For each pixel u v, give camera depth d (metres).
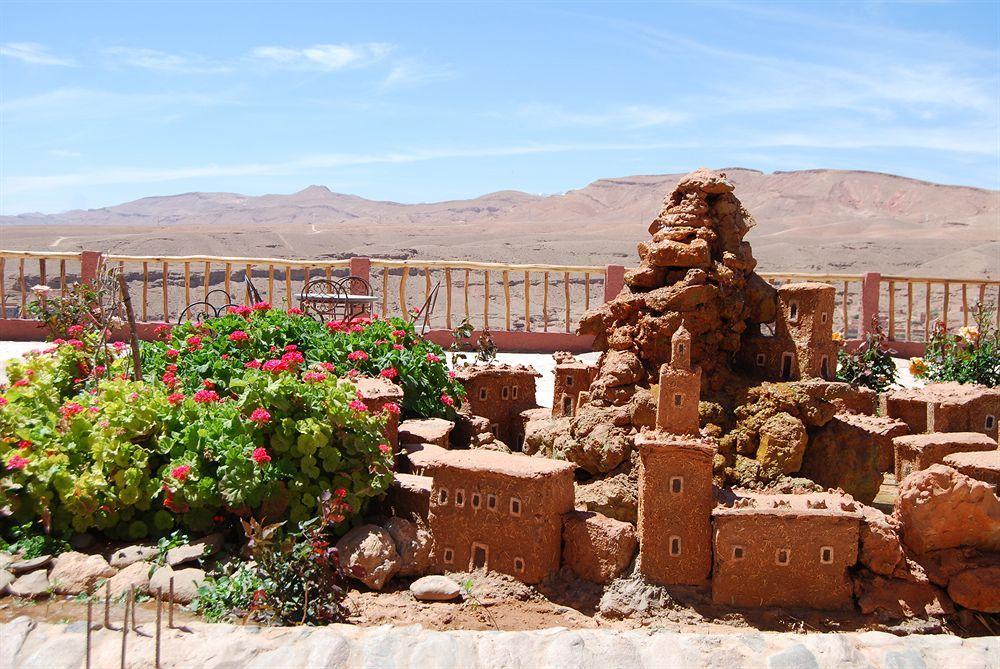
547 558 8.57
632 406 9.98
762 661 6.21
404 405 11.54
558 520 8.76
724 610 8.09
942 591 8.19
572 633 6.48
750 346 11.04
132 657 6.25
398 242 102.31
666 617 8.06
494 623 7.93
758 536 8.10
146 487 8.84
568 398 11.43
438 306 53.19
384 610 8.03
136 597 7.82
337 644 6.33
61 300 13.42
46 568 8.19
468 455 9.55
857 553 8.16
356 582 8.61
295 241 94.19
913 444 10.55
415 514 9.17
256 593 7.41
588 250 93.06
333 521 8.07
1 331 19.23
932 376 15.68
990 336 16.16
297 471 8.90
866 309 19.98
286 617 7.52
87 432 9.16
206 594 7.72
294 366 9.98
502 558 8.61
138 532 8.85
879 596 8.11
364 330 12.46
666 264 10.82
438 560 8.89
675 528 8.31
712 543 8.29
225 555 8.52
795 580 8.13
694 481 8.27
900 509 8.43
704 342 10.59
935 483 8.19
